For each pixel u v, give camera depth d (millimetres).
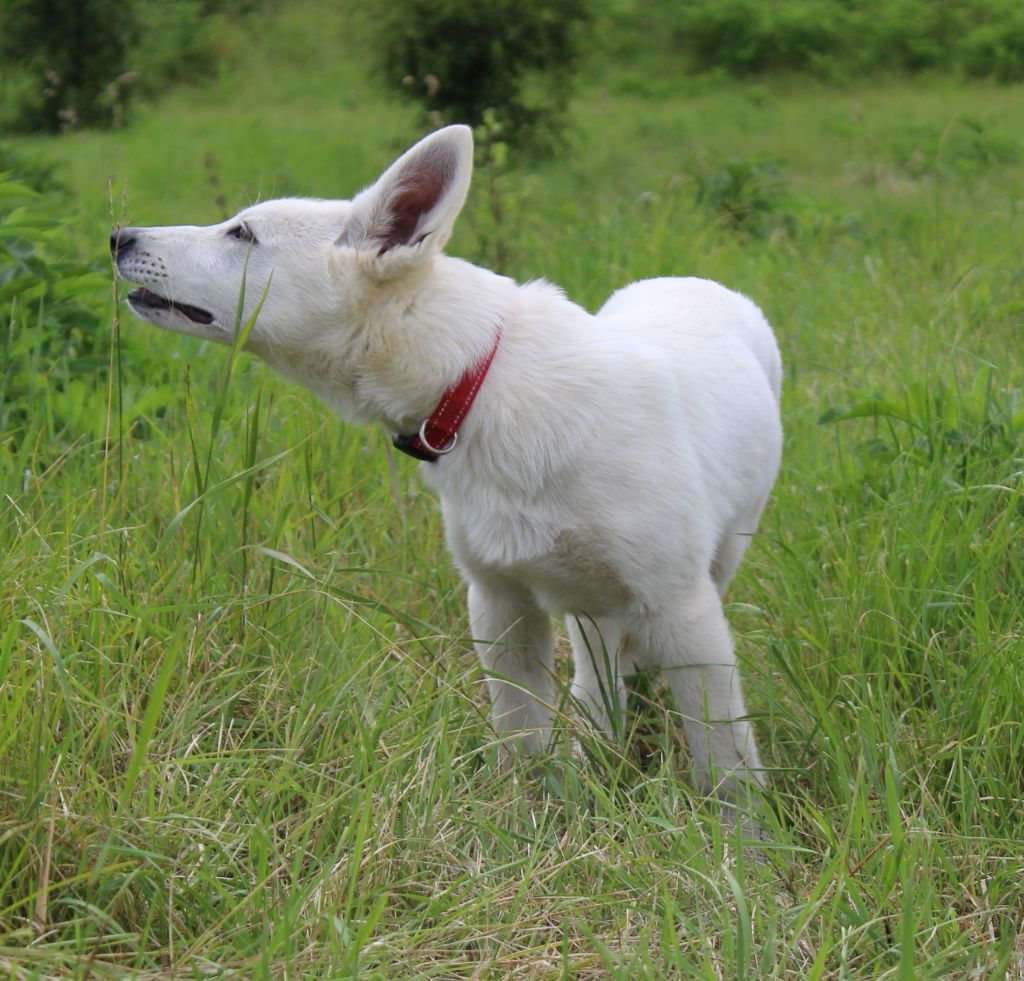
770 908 2262
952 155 6176
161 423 2975
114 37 9453
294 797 2373
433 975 2221
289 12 12688
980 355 3174
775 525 2830
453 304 2439
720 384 2594
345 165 6965
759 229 4656
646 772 2553
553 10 6812
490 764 2445
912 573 2590
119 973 2170
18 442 2873
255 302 2471
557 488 2426
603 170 6539
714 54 10688
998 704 2441
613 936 2260
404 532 2762
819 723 2451
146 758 2318
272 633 2498
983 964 2240
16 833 2225
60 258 3381
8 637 2301
